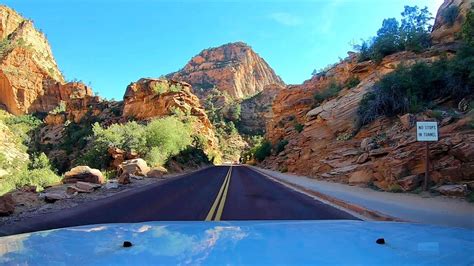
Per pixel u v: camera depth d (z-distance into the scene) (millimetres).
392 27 38719
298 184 22781
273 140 73750
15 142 98562
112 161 41656
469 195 12969
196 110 106000
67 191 15531
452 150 15266
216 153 115375
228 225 3609
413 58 31125
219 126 182000
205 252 2352
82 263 2135
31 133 140500
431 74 23938
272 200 14781
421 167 16438
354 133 29391
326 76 63750
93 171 20391
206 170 52781
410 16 38281
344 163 26328
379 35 39156
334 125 33656
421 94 24141
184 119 92750
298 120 63625
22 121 159250
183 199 14445
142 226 3564
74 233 3166
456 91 22078
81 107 137750
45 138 124625
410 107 23203
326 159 29688
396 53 34562
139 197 15062
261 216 10344
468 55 22031
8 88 198000
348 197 14758
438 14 41094
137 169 30953
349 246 2576
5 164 62469
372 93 27969
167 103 96062
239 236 2914
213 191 18219
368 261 2209
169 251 2391
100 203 12906
